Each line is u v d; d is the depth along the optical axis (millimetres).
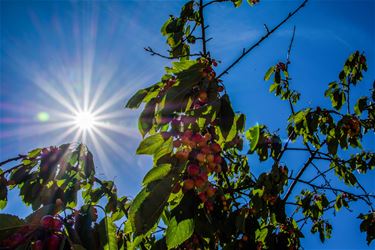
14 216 1627
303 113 3695
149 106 2322
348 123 3557
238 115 2127
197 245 2510
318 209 4574
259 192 2961
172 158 1936
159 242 2510
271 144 3711
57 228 1661
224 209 2492
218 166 1990
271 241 3039
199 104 2035
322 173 4039
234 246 2654
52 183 3119
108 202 3373
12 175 3246
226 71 2594
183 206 1868
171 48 3391
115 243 2004
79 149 3303
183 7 3389
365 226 4176
